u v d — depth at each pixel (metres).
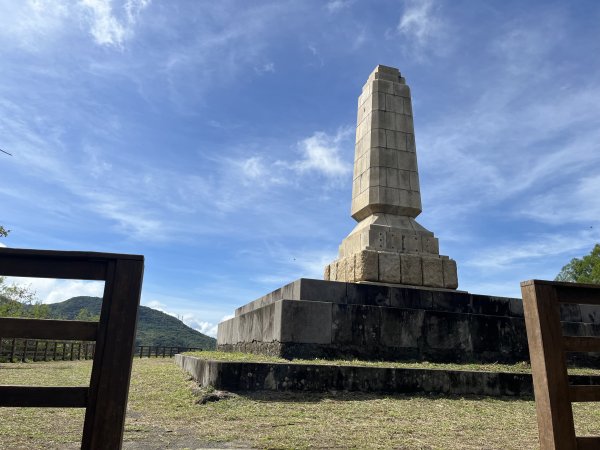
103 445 2.29
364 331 8.35
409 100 11.07
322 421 4.84
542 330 2.78
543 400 2.72
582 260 28.12
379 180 10.28
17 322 2.40
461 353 8.85
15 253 2.45
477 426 4.91
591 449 2.65
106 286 2.49
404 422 4.94
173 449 3.74
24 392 2.33
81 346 22.95
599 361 10.15
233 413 5.11
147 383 7.72
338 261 10.48
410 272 9.63
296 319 8.02
